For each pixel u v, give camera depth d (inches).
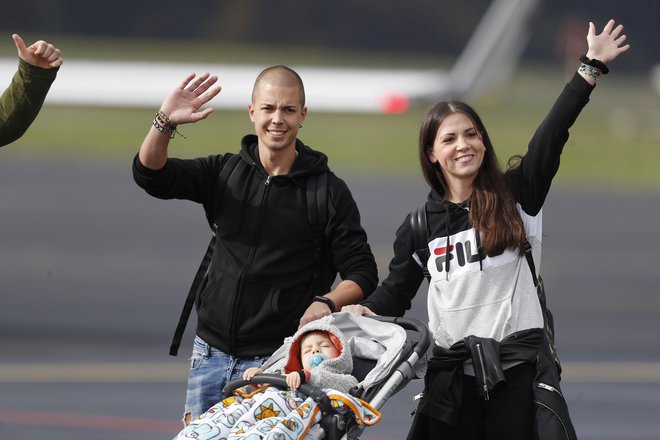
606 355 1966.0
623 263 3228.3
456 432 789.9
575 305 2514.8
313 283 855.1
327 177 852.0
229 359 850.8
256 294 844.0
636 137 7568.9
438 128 799.7
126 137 6584.6
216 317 850.8
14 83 776.9
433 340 801.6
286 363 787.4
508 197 784.9
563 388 1685.5
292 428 717.3
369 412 735.7
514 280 778.8
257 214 845.8
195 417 863.1
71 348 1886.1
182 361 1797.5
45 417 1408.7
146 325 2106.3
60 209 4013.3
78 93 7475.4
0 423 1369.3
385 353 766.5
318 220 843.4
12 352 1840.6
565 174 5802.2
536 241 792.3
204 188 863.1
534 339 771.4
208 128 6815.9
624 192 5187.0
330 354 776.3
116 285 2576.3
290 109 832.9
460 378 777.6
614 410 1536.7
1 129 783.1
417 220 808.3
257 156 858.8
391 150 6481.3
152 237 3408.0
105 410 1456.7
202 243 3314.5
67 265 2869.1
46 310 2246.6
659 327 2269.9
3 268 2795.3
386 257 3029.0
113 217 3836.1
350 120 7534.5
